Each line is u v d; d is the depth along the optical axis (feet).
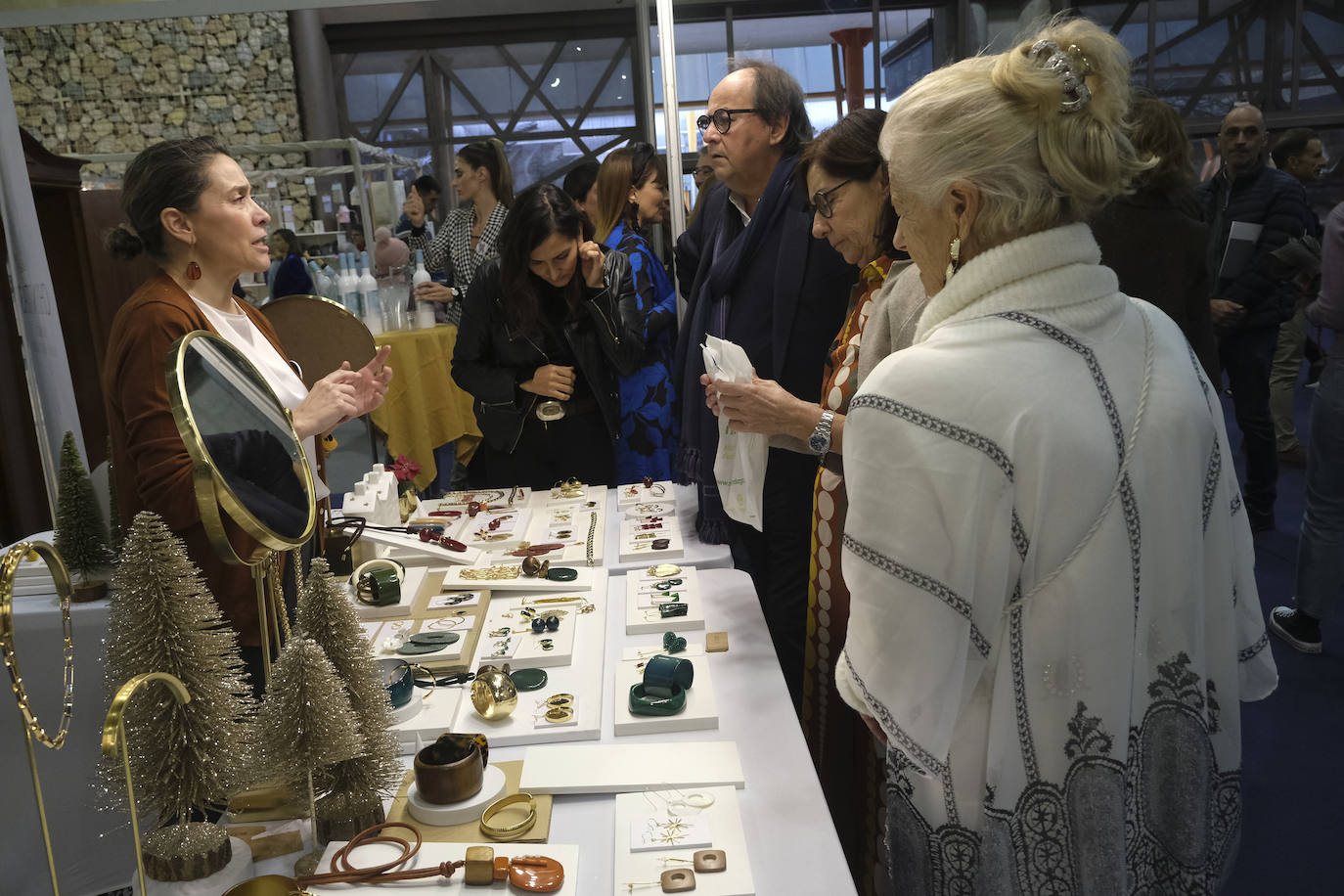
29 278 10.14
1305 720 10.38
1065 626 3.55
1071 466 3.42
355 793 4.00
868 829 6.20
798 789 4.28
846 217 5.92
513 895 3.61
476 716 5.00
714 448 7.80
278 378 6.02
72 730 7.19
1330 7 16.74
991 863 3.76
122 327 5.26
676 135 11.28
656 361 10.77
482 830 4.02
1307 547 11.30
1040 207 3.51
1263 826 8.80
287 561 5.38
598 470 10.55
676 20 13.71
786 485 7.86
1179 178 8.57
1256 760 9.82
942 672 3.48
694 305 8.43
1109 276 3.71
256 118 29.32
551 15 29.73
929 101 3.51
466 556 7.43
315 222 26.11
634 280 10.17
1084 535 3.49
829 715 6.46
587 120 30.66
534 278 9.95
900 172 3.64
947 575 3.44
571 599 6.60
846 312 7.79
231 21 28.73
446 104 30.35
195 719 3.62
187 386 3.82
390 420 15.58
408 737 4.78
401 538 7.53
